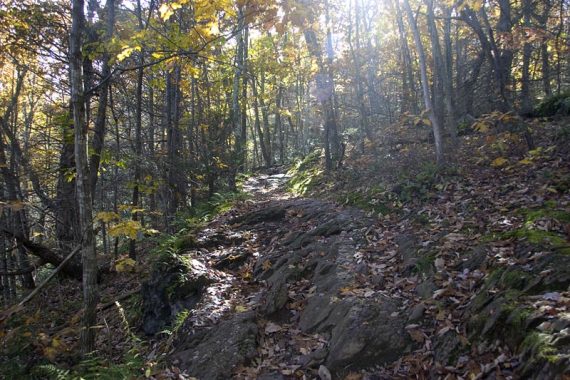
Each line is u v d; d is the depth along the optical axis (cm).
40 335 555
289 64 1505
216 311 570
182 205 1264
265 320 541
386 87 1922
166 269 688
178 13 808
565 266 387
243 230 869
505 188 646
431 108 812
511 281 402
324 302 519
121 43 556
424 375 380
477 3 708
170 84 1166
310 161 1616
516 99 1177
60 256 999
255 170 2544
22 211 925
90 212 500
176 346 532
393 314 456
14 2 870
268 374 445
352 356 427
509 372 323
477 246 498
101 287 974
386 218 708
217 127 1452
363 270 562
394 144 1162
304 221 830
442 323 417
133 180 922
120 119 1198
